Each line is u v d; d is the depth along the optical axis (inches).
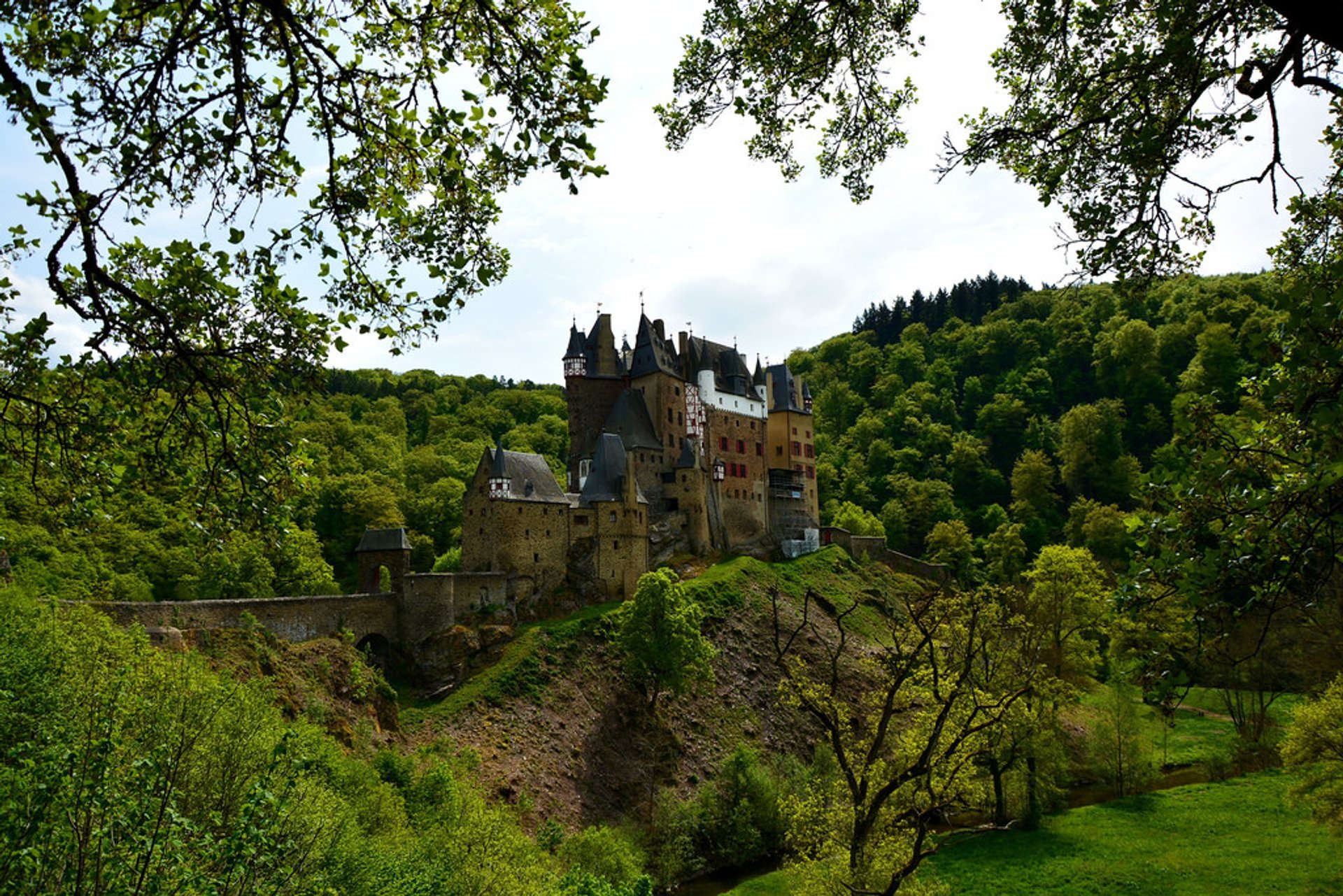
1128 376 6456.7
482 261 489.1
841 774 1887.3
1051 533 5477.4
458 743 2290.8
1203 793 2118.6
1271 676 2420.0
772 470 4411.9
